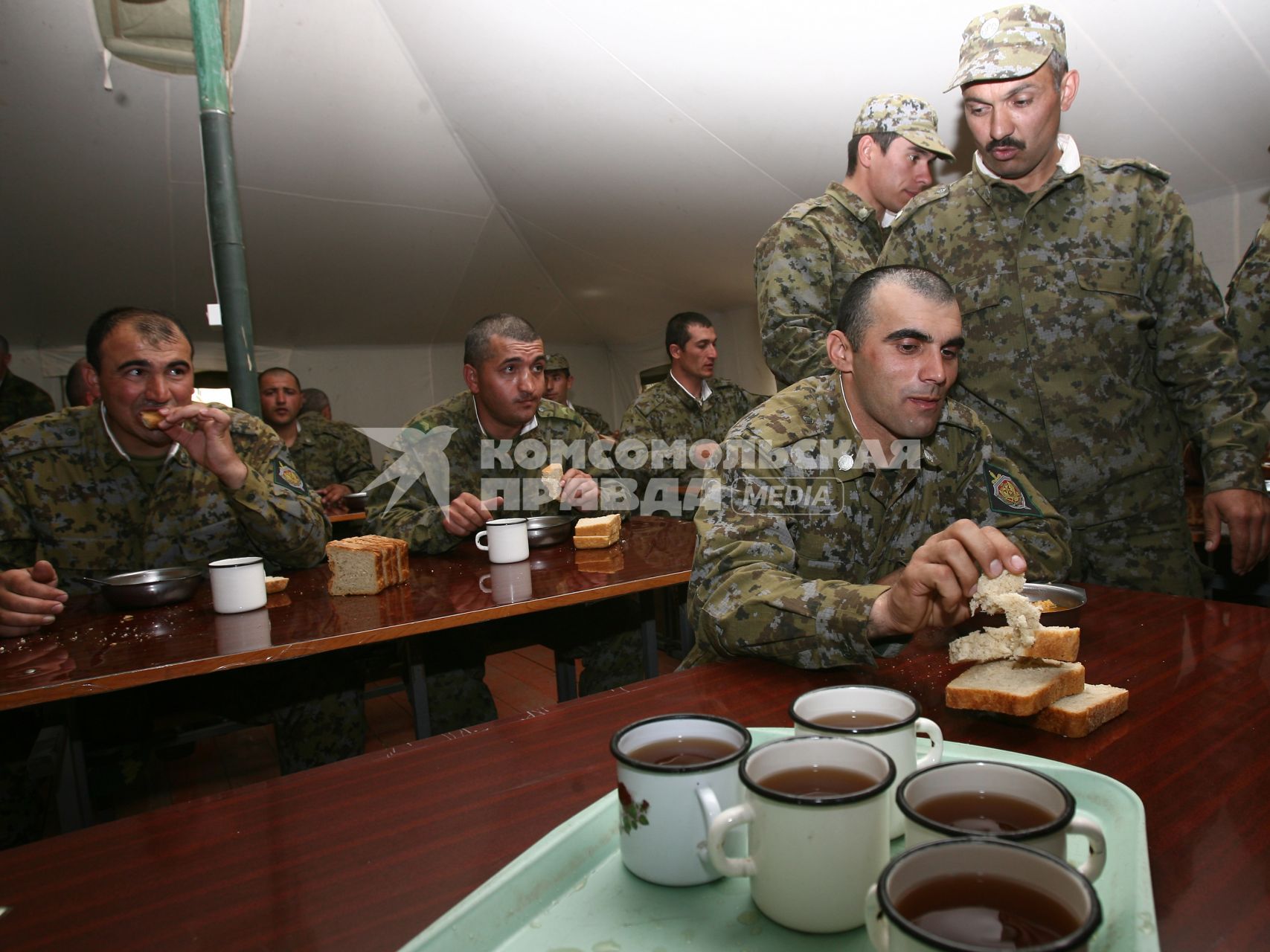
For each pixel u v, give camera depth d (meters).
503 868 0.56
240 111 4.29
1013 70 1.44
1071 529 1.63
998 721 0.79
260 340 6.68
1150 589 1.59
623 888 0.54
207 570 1.98
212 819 0.68
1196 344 1.50
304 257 5.61
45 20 3.64
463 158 5.02
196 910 0.55
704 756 0.57
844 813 0.45
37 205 4.63
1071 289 1.57
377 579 1.61
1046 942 0.33
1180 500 1.63
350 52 4.14
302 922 0.53
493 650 2.16
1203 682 0.85
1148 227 1.55
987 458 1.36
